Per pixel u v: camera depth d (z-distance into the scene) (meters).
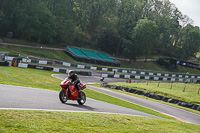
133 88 34.12
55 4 84.81
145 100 26.78
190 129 9.59
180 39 120.94
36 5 71.31
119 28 93.75
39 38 71.62
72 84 10.46
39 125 5.20
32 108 7.68
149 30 86.06
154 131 6.92
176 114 20.02
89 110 9.59
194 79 65.06
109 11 101.62
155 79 60.44
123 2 96.19
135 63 90.31
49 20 72.00
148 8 105.88
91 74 48.66
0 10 74.44
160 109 21.36
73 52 70.31
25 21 68.62
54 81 29.27
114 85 36.47
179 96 29.09
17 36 73.25
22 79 24.70
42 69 41.94
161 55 111.25
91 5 97.12
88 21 96.06
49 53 65.69
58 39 81.94
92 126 6.05
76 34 87.19
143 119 9.45
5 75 24.70
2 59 35.66
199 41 107.44
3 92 10.02
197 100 27.55
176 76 74.50
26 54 56.28
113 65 77.31
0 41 62.84
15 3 75.31
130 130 6.38
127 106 18.06
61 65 51.78
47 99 10.62
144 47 87.38
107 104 14.53
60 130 5.09
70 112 7.82
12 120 5.23
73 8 91.25
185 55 108.75
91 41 94.31
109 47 91.94
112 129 6.07
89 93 22.16
